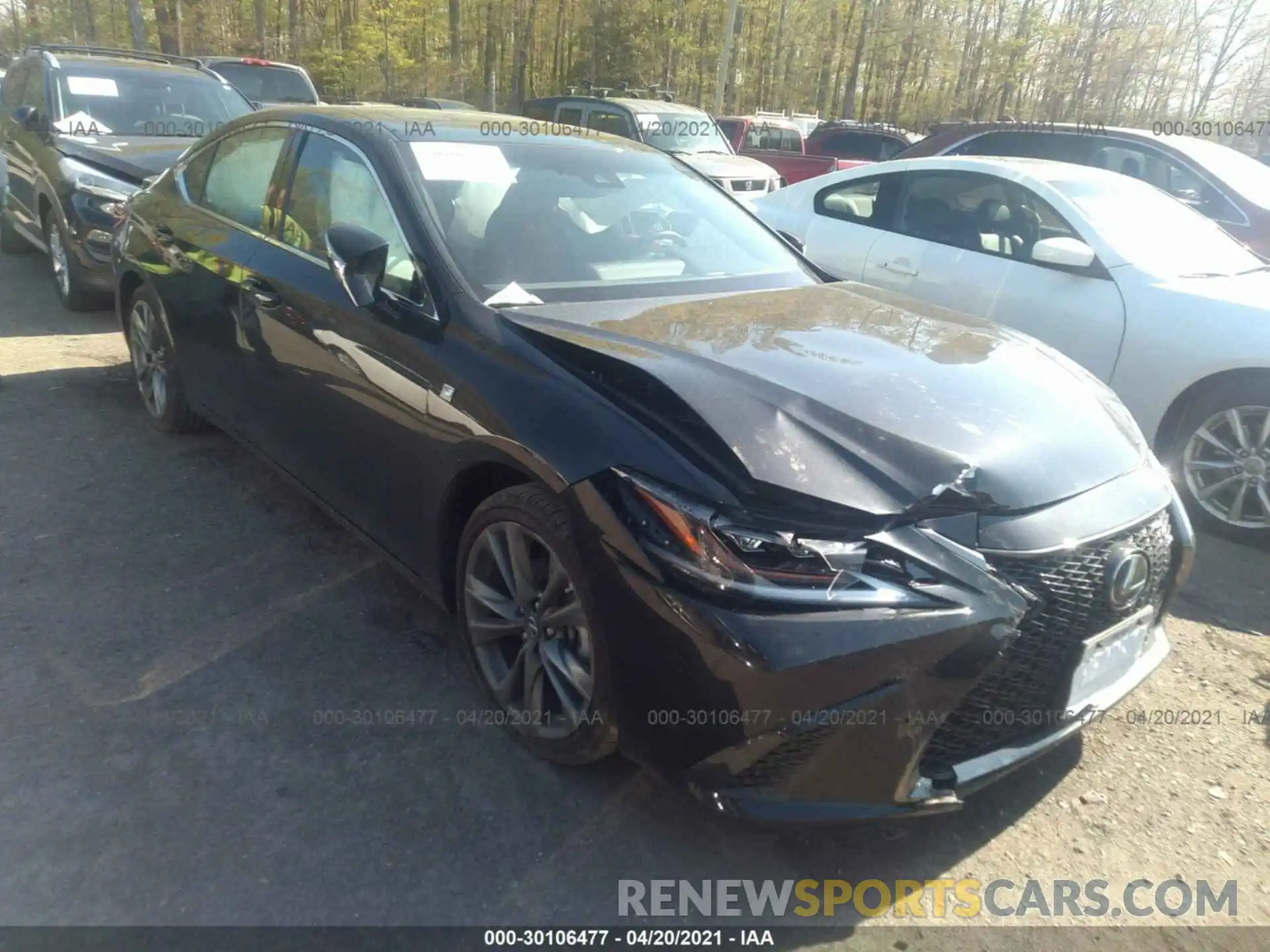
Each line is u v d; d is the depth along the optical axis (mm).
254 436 4016
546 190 3541
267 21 36688
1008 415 2570
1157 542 2592
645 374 2451
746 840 2553
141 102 7875
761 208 7094
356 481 3332
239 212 4129
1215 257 5281
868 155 15586
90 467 4562
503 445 2592
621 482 2316
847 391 2523
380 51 33344
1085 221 5168
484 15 36531
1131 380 4801
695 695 2189
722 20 36688
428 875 2379
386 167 3324
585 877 2406
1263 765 2943
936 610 2127
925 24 37750
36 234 7680
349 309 3229
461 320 2889
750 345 2783
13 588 3510
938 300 5680
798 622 2082
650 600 2229
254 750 2771
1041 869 2510
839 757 2148
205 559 3814
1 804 2512
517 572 2684
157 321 4730
